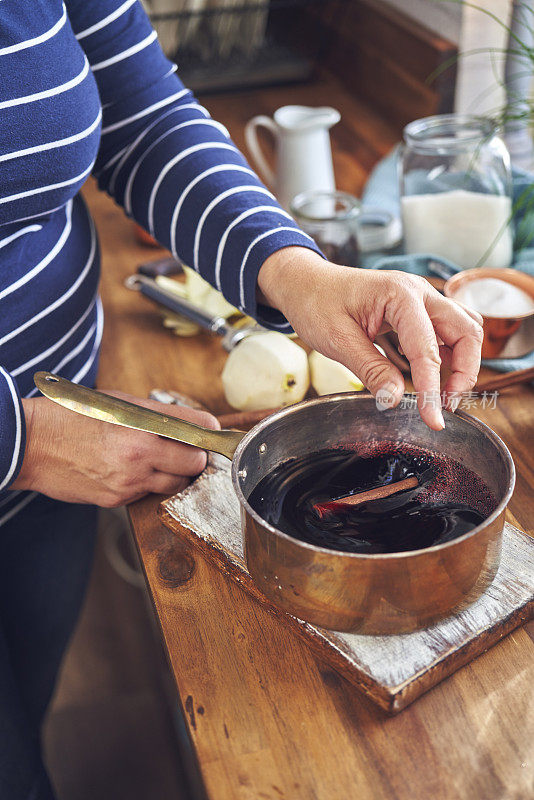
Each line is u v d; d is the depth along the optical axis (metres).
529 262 1.03
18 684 1.08
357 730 0.52
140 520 0.71
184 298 1.00
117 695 1.44
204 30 1.70
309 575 0.53
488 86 1.45
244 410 0.85
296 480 0.63
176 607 0.62
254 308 0.74
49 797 0.90
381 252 1.13
